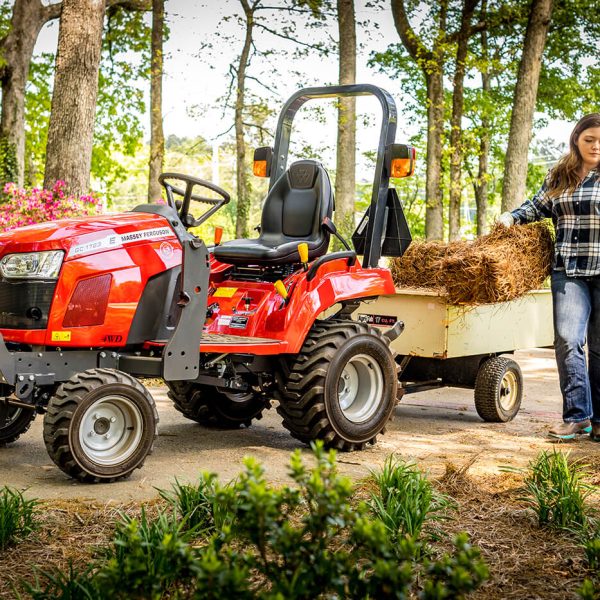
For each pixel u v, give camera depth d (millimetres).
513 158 16625
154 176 16625
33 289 4395
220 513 3307
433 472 4699
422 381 6602
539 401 7449
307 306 5215
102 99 22641
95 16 9547
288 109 6051
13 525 3363
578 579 3088
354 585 2088
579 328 5602
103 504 3957
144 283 4664
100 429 4418
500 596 2936
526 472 4629
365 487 4160
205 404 5918
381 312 6340
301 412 5219
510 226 6133
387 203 5781
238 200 18375
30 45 18844
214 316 5422
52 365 4414
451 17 20875
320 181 5625
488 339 6293
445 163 20297
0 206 9156
